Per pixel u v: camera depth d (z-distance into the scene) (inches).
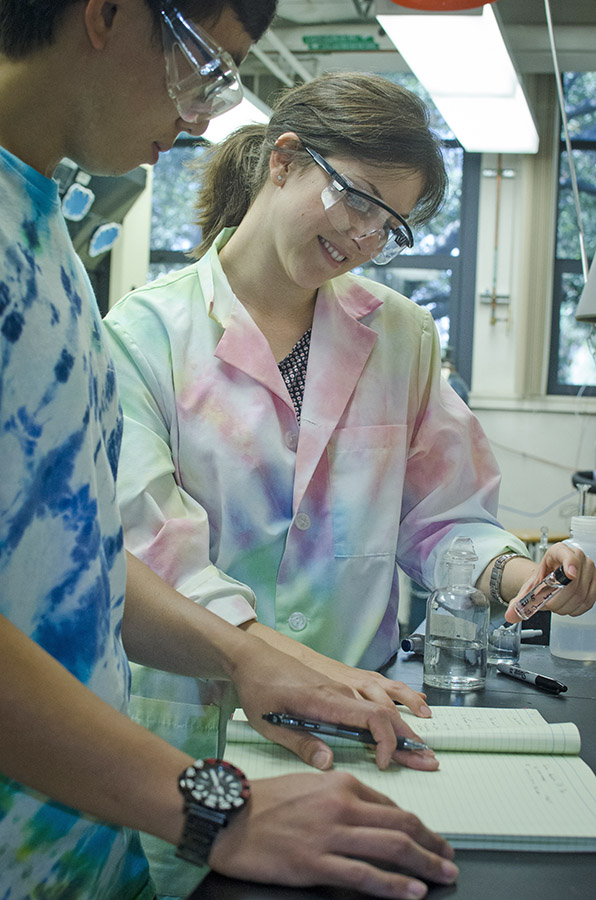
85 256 113.0
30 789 25.5
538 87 205.2
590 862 25.4
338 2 163.3
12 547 24.8
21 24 24.6
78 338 27.3
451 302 218.8
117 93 25.8
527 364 211.9
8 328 24.2
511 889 23.7
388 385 51.9
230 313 48.8
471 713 37.2
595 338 195.8
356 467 49.7
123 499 44.4
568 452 210.5
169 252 223.1
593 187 212.4
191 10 25.3
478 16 103.0
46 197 26.8
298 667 34.0
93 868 28.4
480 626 43.9
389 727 31.5
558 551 45.8
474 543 50.9
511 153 212.8
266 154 48.1
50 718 21.8
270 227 47.8
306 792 23.4
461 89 133.5
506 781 30.3
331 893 22.6
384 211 43.0
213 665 35.2
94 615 27.7
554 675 46.5
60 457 26.3
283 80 178.7
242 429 47.4
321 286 51.5
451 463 54.1
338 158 43.1
